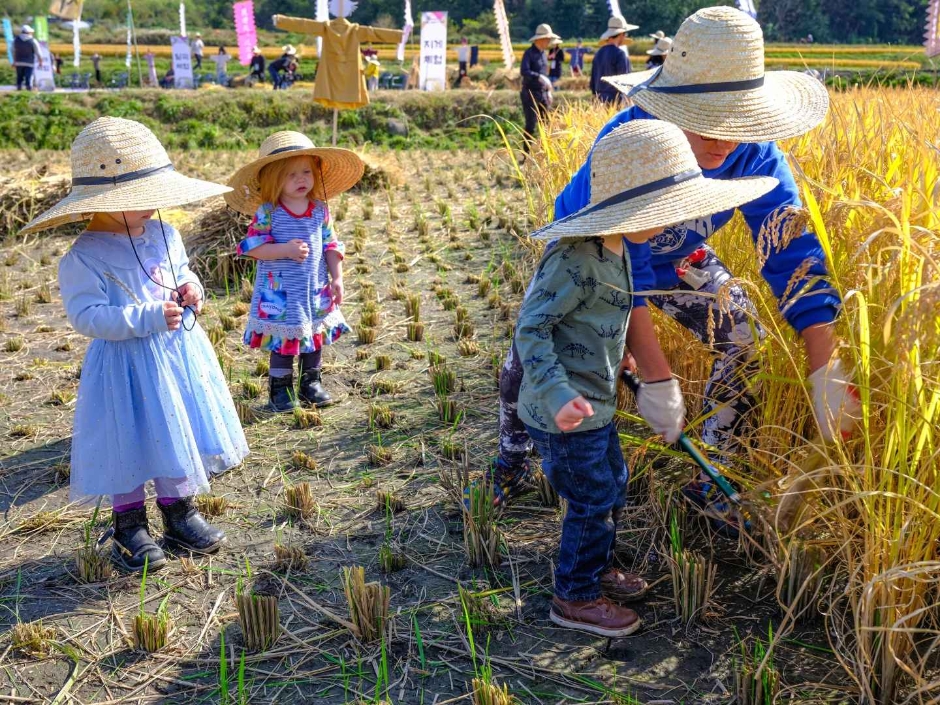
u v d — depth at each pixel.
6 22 40.41
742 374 3.25
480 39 74.75
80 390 3.29
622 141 2.60
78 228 9.55
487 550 3.30
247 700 2.66
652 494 3.53
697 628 2.93
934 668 2.63
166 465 3.27
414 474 4.05
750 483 3.20
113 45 65.69
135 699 2.68
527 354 2.61
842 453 2.63
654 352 2.91
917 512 2.53
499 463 3.61
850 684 2.61
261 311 4.80
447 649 2.86
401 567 3.33
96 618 3.07
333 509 3.79
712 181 2.67
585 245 2.62
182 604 3.15
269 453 4.35
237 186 4.86
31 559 3.47
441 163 14.21
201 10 92.75
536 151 5.79
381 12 83.94
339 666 2.81
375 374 5.35
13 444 4.48
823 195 3.24
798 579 2.95
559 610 2.96
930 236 2.66
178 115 21.97
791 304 2.88
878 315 2.80
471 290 6.98
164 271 3.42
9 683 2.75
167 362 3.33
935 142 3.29
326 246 4.98
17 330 6.34
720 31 2.91
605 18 77.75
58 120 21.34
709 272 3.32
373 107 21.84
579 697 2.63
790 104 3.14
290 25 8.95
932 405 2.47
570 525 2.88
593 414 2.67
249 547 3.52
